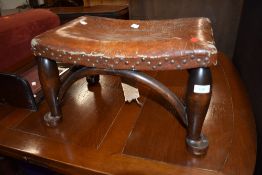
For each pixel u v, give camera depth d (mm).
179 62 442
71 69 829
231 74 904
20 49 942
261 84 617
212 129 602
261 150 548
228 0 1079
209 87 451
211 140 566
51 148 587
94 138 608
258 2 737
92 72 544
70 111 722
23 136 635
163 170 501
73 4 1731
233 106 695
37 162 586
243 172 483
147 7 1228
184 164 509
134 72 504
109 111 712
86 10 1416
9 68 912
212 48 427
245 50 862
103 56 480
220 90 785
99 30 654
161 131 612
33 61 1006
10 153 616
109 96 793
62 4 1742
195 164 507
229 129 601
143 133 611
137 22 712
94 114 703
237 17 1101
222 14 1119
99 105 746
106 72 528
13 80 699
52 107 645
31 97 724
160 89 512
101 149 571
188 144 530
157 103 732
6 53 881
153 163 519
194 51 427
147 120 659
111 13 1333
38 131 650
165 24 665
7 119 710
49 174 763
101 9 1423
